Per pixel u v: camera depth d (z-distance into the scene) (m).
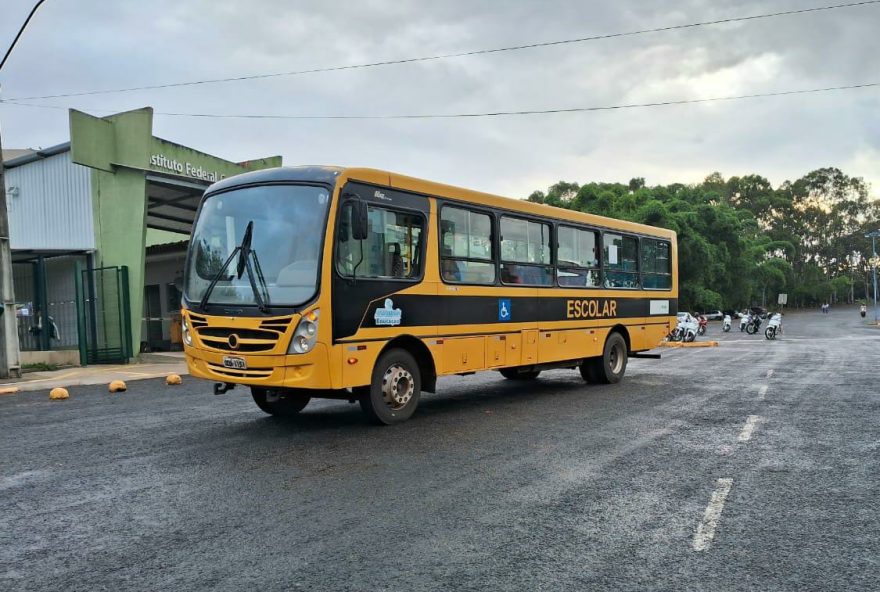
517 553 4.13
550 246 11.04
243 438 7.52
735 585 3.71
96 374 14.98
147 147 17.88
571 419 8.76
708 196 71.56
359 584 3.67
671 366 16.56
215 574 3.80
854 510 5.00
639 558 4.07
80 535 4.45
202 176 19.62
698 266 58.00
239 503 5.11
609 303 12.59
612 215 54.91
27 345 19.88
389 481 5.71
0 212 14.56
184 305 7.96
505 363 9.94
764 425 8.31
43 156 19.75
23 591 3.61
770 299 106.38
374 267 7.83
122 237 18.39
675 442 7.32
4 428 8.35
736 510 4.99
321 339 7.14
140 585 3.67
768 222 108.88
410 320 8.30
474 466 6.23
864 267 124.81
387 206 8.05
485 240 9.64
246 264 7.52
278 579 3.74
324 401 10.47
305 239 7.35
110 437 7.67
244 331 7.33
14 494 5.41
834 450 6.93
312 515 4.82
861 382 12.79
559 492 5.41
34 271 19.94
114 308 18.42
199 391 12.00
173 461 6.45
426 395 11.13
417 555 4.09
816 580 3.78
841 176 120.12
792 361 17.95
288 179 7.68
